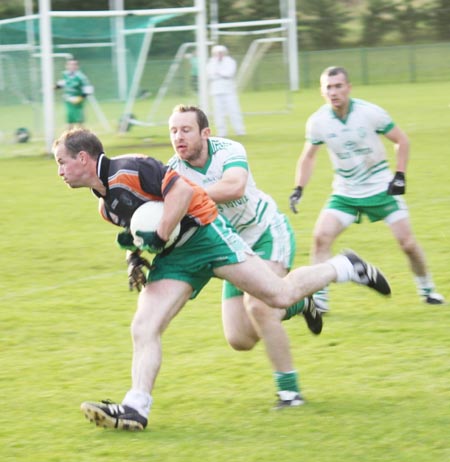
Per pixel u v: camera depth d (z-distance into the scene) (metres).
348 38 129.75
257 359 16.98
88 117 59.56
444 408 14.06
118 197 13.30
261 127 64.25
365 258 25.14
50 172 45.78
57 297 22.36
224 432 13.55
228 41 78.69
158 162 13.30
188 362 16.98
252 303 14.34
